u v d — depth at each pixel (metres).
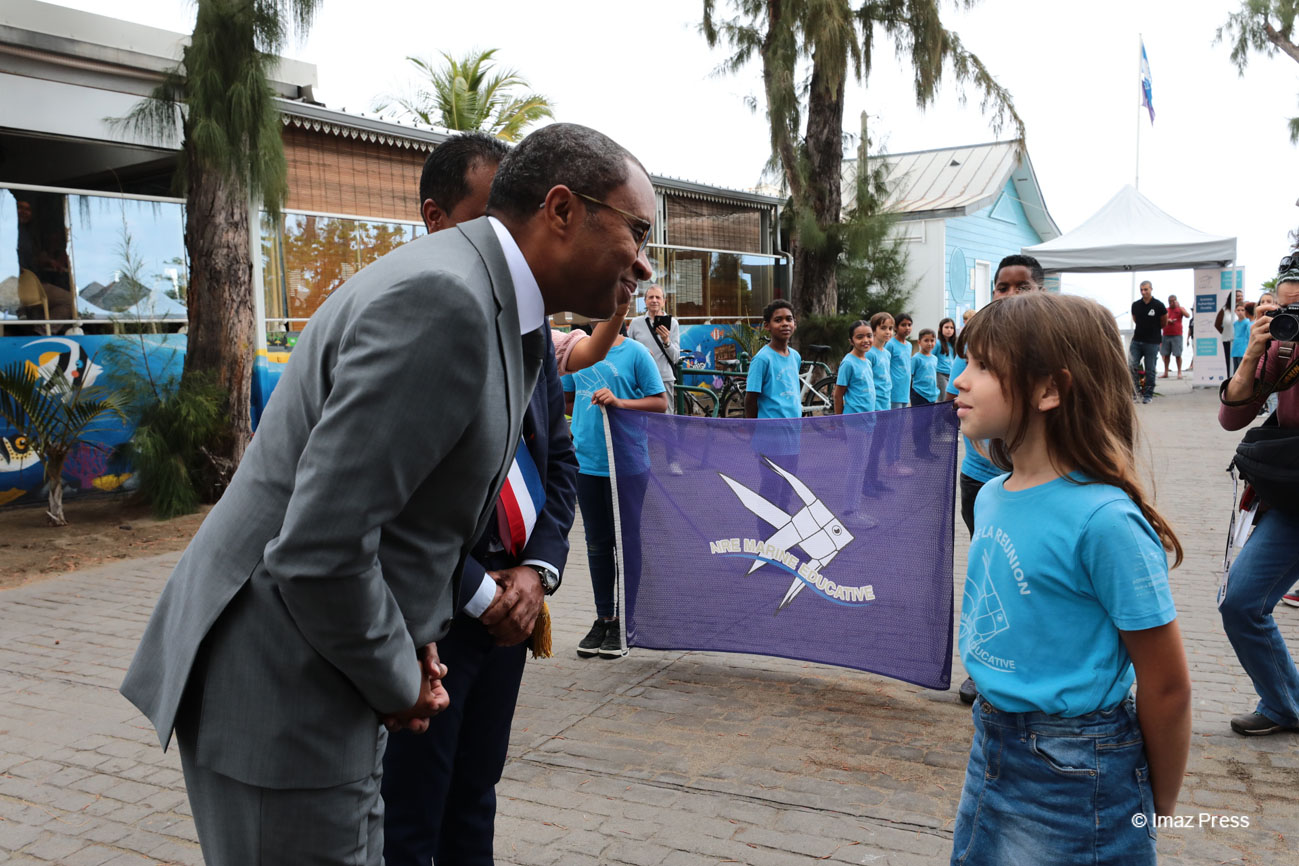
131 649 5.11
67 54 8.78
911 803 3.17
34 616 5.73
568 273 1.66
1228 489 9.16
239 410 8.80
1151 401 18.58
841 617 4.21
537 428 2.36
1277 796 3.17
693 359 15.88
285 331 10.29
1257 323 3.44
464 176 2.32
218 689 1.49
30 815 3.28
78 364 8.84
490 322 1.48
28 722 4.11
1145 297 18.45
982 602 1.85
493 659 2.25
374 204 11.18
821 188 16.55
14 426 8.29
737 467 4.35
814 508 4.22
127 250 9.34
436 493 1.53
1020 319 1.76
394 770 2.05
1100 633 1.71
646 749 3.66
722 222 17.42
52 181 10.88
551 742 3.74
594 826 3.08
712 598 4.46
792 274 17.39
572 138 1.64
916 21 15.54
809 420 4.20
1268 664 3.59
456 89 24.27
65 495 8.93
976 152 24.36
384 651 1.44
